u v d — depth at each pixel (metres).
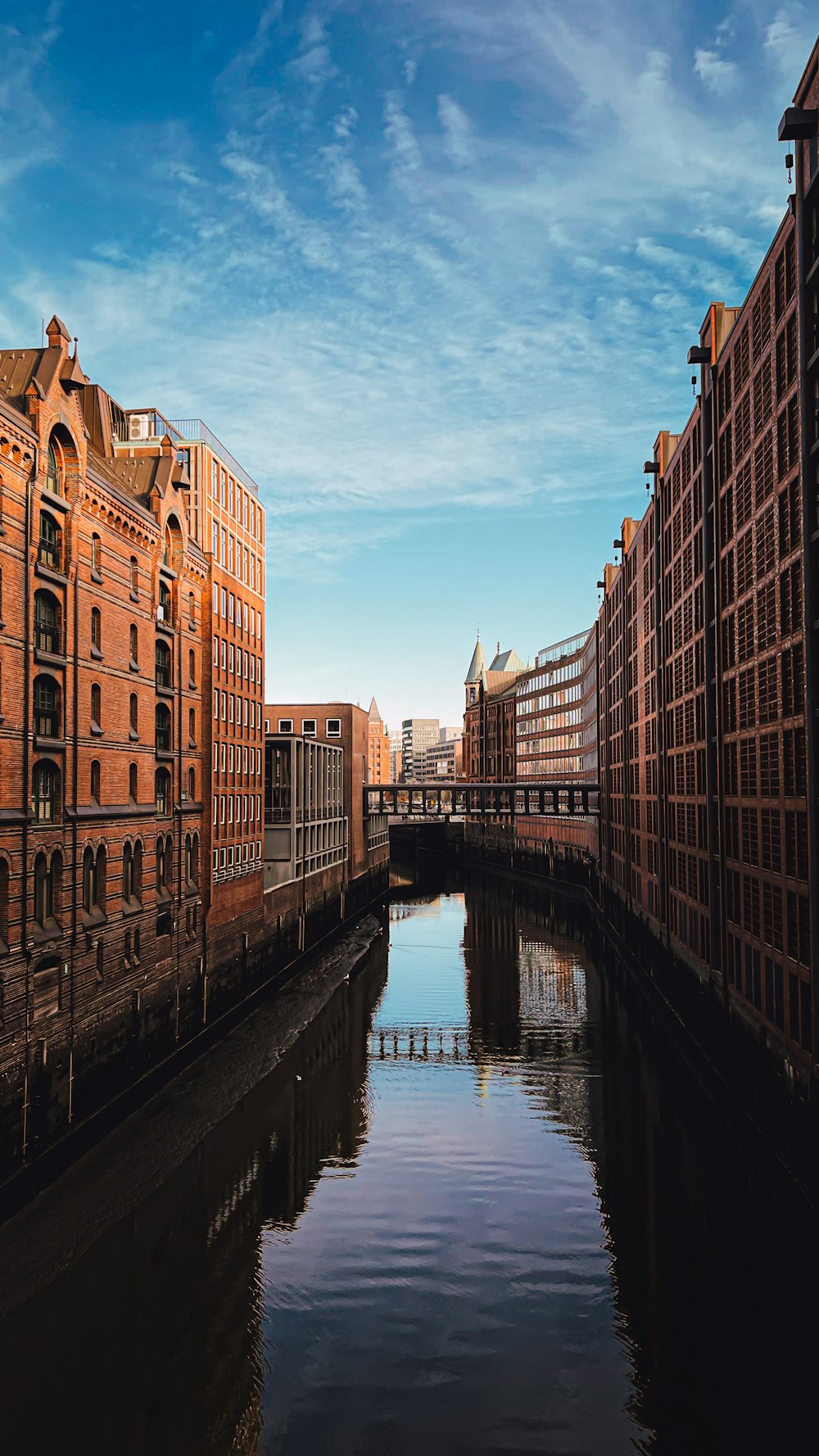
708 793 35.31
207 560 40.19
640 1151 27.91
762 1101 27.09
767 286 27.11
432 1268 20.75
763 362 27.84
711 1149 28.08
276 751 58.47
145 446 42.03
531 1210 23.80
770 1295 19.66
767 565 27.66
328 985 51.81
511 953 63.72
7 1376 16.62
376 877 95.00
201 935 38.59
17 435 22.92
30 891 23.47
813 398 22.55
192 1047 36.59
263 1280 20.03
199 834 38.84
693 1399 16.22
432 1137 28.89
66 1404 15.90
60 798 25.53
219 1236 21.94
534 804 120.50
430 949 65.50
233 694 45.22
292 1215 23.19
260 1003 46.56
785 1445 15.05
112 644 29.77
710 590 36.03
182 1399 16.08
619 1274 20.53
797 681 24.48
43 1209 22.56
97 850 28.31
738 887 31.41
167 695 35.31
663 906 46.88
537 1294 19.69
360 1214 23.31
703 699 37.50
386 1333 18.16
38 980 24.05
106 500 29.23
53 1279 19.73
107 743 29.11
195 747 38.91
